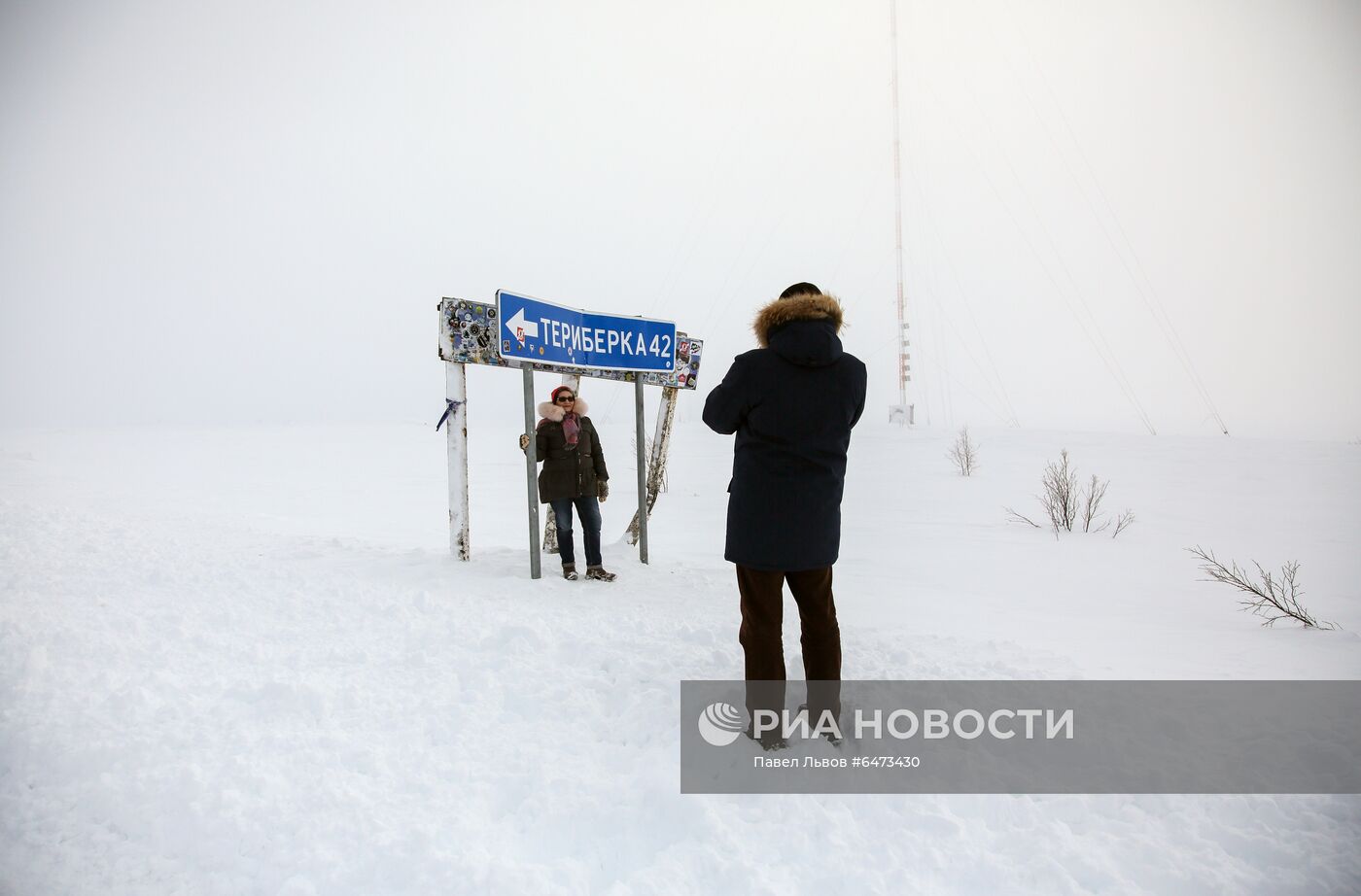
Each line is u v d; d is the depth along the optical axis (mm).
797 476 2369
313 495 13617
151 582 4535
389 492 14469
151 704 2594
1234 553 8062
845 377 2432
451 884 1656
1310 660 3486
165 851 1843
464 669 3049
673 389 7180
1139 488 13930
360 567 5098
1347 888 1648
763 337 2557
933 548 8336
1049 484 11047
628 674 2990
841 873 1728
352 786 2076
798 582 2455
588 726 2518
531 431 5109
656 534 9320
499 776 2154
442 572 5062
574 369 5570
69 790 2098
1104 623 4664
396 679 2914
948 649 3473
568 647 3330
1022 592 5965
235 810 1942
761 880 1682
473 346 5660
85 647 3184
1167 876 1723
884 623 4445
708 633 3627
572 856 1816
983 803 2031
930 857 1791
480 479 17031
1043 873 1731
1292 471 15797
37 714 2488
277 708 2584
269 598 4145
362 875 1709
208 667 3023
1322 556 7879
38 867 1783
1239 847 1832
